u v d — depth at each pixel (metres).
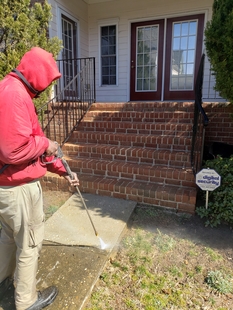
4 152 1.18
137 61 6.19
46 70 1.32
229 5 2.48
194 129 2.91
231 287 1.76
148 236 2.33
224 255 2.06
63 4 5.38
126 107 4.40
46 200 3.05
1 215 1.37
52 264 1.92
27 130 1.22
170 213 2.69
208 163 2.70
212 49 2.68
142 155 3.30
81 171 3.45
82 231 2.32
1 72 2.81
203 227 2.43
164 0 5.63
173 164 3.16
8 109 1.16
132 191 2.89
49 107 4.52
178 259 2.04
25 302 1.48
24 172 1.33
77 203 2.88
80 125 4.27
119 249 2.17
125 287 1.78
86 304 1.63
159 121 3.99
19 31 2.90
